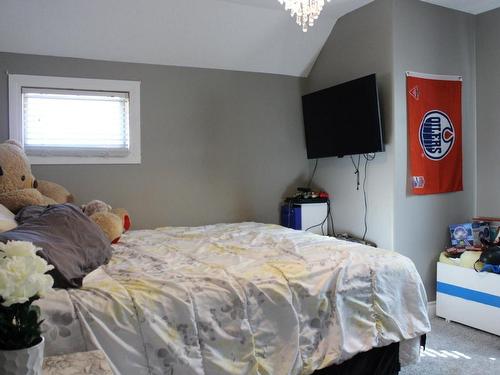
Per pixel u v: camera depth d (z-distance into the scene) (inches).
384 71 124.4
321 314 76.0
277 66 151.2
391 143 122.8
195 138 141.4
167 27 125.7
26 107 121.8
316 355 74.0
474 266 116.3
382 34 124.8
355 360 81.0
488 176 135.7
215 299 66.5
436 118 129.0
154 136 135.7
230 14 128.4
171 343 61.0
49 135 124.4
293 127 157.2
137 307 60.3
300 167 159.2
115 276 70.2
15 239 60.6
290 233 113.9
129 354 57.9
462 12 134.3
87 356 48.1
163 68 136.3
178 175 139.4
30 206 90.4
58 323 55.4
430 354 102.0
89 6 114.0
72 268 63.8
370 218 131.6
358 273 81.4
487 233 131.3
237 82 147.3
